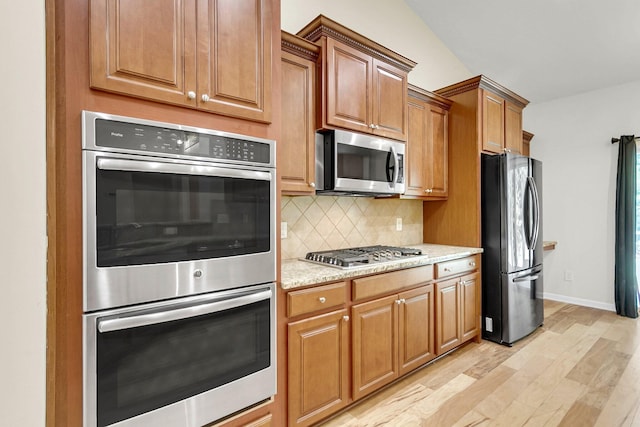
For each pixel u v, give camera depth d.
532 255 3.17
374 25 2.91
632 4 2.68
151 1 1.18
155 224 1.17
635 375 2.38
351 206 2.73
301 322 1.69
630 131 3.74
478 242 3.01
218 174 1.30
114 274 1.08
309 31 2.12
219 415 1.34
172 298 1.21
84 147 1.04
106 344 1.07
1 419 0.46
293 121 1.97
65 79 1.02
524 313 3.05
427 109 2.93
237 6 1.40
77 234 1.04
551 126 4.32
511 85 4.04
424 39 3.37
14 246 0.47
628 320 3.54
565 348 2.86
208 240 1.30
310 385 1.73
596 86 3.89
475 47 3.55
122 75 1.11
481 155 3.04
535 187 3.23
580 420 1.89
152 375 1.17
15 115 0.47
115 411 1.09
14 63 0.47
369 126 2.29
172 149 1.21
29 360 0.49
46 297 0.52
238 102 1.40
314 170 2.08
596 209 3.97
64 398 1.02
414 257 2.36
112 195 1.08
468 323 2.85
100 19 1.07
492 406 2.03
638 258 3.78
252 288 1.45
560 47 3.30
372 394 2.16
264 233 1.48
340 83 2.12
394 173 2.42
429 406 2.04
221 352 1.34
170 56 1.21
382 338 2.11
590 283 4.02
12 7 0.47
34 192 0.50
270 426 1.52
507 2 2.88
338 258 2.08
